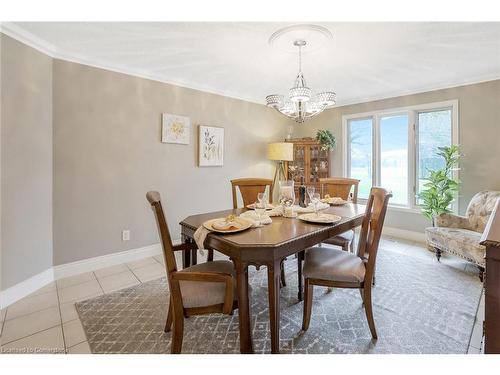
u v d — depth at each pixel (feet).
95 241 9.57
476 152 11.32
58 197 8.73
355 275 5.72
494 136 10.85
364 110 14.79
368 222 6.56
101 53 8.85
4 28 6.97
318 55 8.93
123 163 10.14
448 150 10.89
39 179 8.12
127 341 5.64
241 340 4.92
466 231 9.89
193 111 12.21
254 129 15.06
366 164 15.08
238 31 7.38
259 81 11.80
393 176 14.15
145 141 10.69
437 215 10.87
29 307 7.01
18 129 7.43
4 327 6.15
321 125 16.69
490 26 7.09
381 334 5.86
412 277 8.86
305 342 5.60
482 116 11.11
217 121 13.20
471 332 5.90
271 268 4.79
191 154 12.25
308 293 5.97
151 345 5.51
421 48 8.41
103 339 5.70
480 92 11.14
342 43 8.00
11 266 7.27
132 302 7.26
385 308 6.95
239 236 5.19
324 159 15.87
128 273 9.27
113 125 9.84
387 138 14.30
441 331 5.96
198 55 8.92
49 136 8.45
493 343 3.05
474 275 8.98
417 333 5.89
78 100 9.03
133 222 10.50
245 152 14.61
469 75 10.98
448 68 10.16
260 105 15.34
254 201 9.51
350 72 10.58
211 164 12.87
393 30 7.27
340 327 6.15
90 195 9.41
